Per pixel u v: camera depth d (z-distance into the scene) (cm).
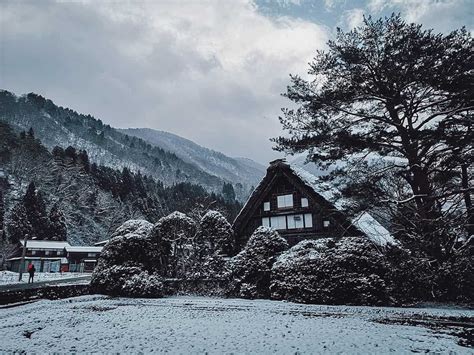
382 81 1673
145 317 1287
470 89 1456
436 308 1439
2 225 6381
